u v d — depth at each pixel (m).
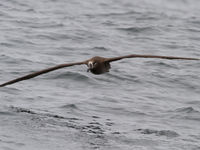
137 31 69.50
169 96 45.09
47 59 53.22
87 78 47.06
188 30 73.31
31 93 42.22
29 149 30.81
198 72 52.41
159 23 76.50
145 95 44.75
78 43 61.16
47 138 32.81
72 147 31.80
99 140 33.34
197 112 40.59
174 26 75.25
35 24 68.56
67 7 84.56
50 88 44.19
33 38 61.19
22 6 80.00
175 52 60.38
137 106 41.53
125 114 39.50
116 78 48.28
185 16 87.88
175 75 50.72
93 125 36.25
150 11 90.00
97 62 27.30
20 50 55.72
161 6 102.19
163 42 64.81
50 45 59.09
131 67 52.25
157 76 50.06
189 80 49.56
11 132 33.16
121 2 98.50
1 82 44.72
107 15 80.56
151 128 36.69
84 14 80.06
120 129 35.97
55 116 37.25
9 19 70.00
